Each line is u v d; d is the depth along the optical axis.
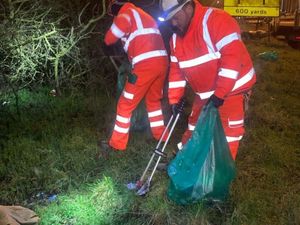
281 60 9.29
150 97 3.26
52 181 2.96
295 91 6.24
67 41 4.55
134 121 3.67
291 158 3.58
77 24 4.83
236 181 2.99
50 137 3.61
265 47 11.45
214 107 2.48
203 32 2.46
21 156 3.25
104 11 4.32
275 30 12.82
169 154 3.26
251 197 2.77
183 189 2.54
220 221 2.57
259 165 3.38
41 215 2.57
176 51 2.60
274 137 4.04
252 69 2.63
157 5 3.51
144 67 3.03
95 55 4.99
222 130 2.51
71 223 2.53
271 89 6.13
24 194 2.84
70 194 2.78
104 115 4.16
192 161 2.51
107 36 3.09
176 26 2.52
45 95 4.77
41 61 4.72
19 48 4.20
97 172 3.10
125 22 3.03
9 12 4.30
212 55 2.51
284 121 4.58
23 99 4.54
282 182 3.09
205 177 2.51
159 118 3.32
